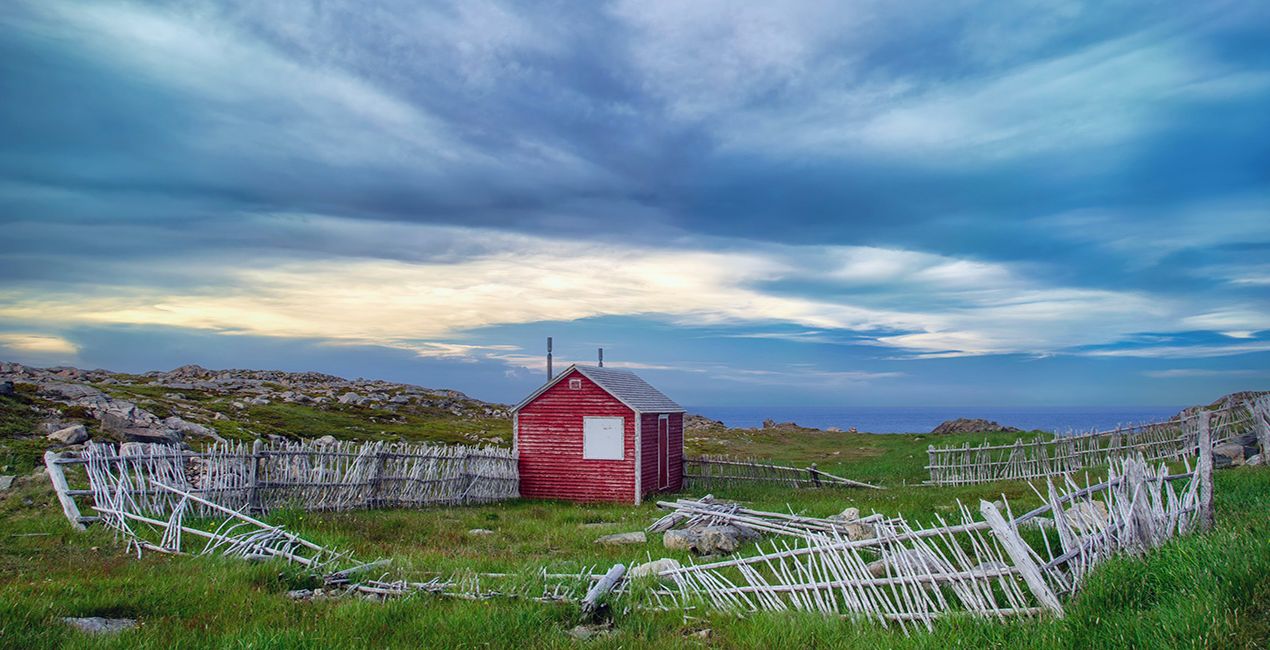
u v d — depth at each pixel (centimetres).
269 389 6281
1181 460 2470
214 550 1335
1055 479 2536
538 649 821
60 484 1578
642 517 2283
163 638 802
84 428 2334
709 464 3503
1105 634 725
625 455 2961
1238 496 1346
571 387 3055
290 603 986
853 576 971
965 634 800
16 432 2262
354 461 2191
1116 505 1006
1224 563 800
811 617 902
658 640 850
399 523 1923
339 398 6216
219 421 3625
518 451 3091
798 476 3231
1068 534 922
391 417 5525
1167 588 815
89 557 1292
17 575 1138
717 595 1045
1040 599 840
